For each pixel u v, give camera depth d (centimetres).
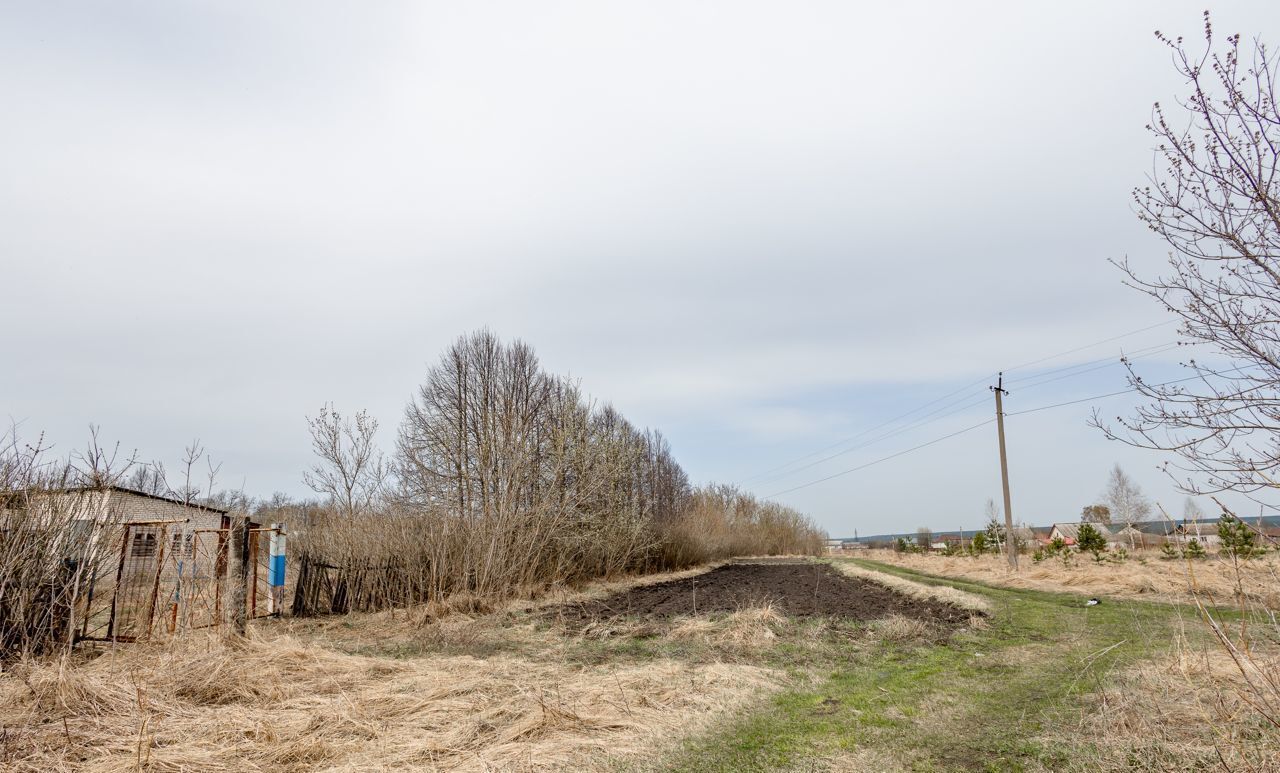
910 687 718
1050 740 516
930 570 2609
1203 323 364
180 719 569
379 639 1118
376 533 1605
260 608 1451
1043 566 2419
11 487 819
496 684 716
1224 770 399
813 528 6044
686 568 3269
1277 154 320
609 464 2364
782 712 633
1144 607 1189
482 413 2358
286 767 489
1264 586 388
